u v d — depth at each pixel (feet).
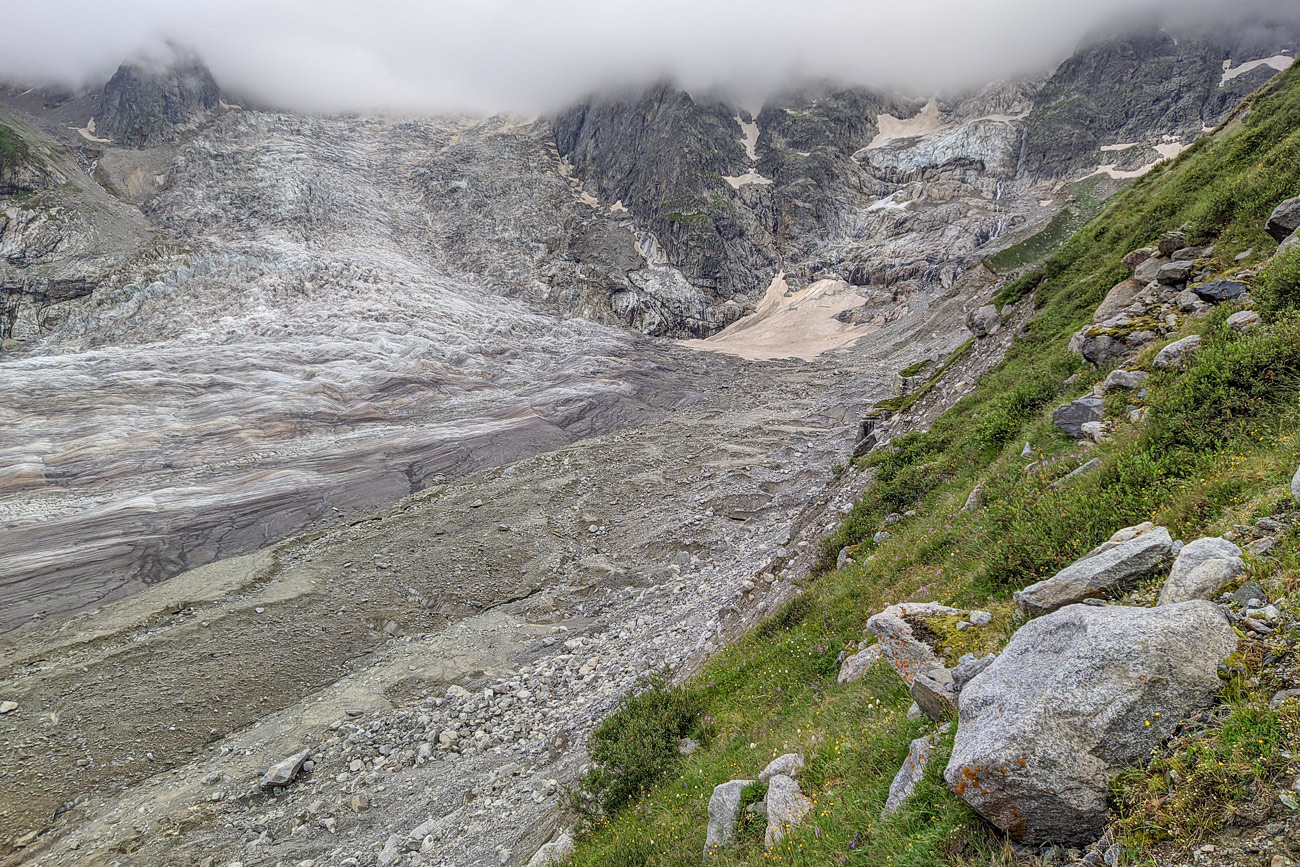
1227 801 10.21
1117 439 28.27
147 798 71.82
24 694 94.53
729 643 58.75
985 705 14.32
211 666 102.89
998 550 26.91
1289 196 40.91
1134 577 17.33
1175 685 12.00
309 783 70.23
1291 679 11.01
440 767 67.97
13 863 65.82
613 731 43.39
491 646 103.55
